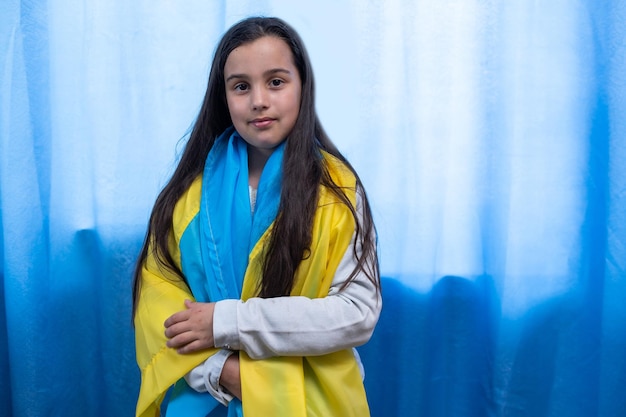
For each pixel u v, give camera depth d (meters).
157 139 1.05
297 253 0.71
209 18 1.02
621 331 1.01
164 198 0.81
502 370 1.03
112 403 1.10
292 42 0.76
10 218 1.02
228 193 0.76
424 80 1.02
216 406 0.74
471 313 1.07
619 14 0.97
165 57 1.04
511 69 1.00
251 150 0.81
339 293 0.71
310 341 0.68
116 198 1.05
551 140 1.01
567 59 1.00
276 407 0.66
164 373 0.71
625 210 0.99
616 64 0.98
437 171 1.03
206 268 0.74
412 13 1.00
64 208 1.06
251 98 0.73
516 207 1.01
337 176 0.76
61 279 1.07
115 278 1.07
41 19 1.02
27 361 1.05
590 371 1.05
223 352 0.70
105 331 1.08
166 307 0.75
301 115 0.76
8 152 1.02
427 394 1.08
